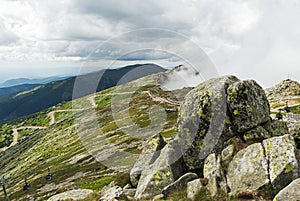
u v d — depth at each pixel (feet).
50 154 418.92
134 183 73.36
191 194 56.08
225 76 69.72
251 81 66.59
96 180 181.47
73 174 240.94
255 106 64.13
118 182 78.33
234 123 64.23
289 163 49.90
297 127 68.23
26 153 523.29
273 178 49.62
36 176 308.81
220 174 56.24
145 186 63.77
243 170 54.08
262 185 49.88
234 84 65.31
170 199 57.57
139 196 62.90
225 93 65.41
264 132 63.10
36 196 217.56
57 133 548.31
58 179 246.68
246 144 61.36
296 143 64.08
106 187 79.71
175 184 60.95
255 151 55.72
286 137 54.44
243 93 64.08
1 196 285.23
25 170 390.83
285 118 81.15
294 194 43.50
